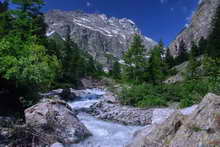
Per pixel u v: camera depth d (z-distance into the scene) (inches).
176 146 190.1
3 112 362.3
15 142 260.4
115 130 392.8
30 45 448.8
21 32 642.8
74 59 1648.6
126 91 739.4
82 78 1900.8
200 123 187.5
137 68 1107.9
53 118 316.8
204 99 208.5
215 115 182.7
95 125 425.7
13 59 370.9
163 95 711.1
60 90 938.7
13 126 284.4
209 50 1525.6
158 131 225.0
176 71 1700.3
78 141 310.3
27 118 313.3
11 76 368.2
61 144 278.8
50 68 462.3
